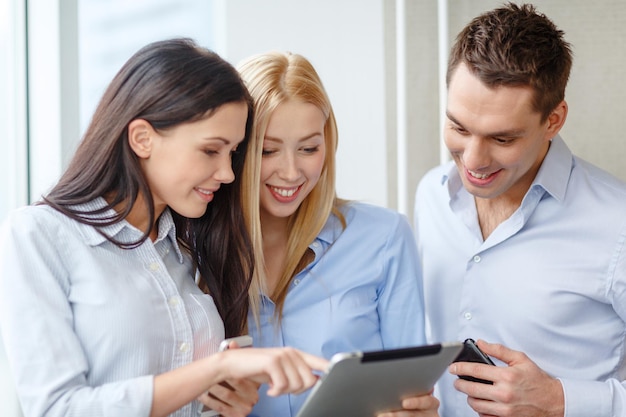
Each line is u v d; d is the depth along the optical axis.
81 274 1.34
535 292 1.69
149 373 1.35
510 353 1.57
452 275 1.82
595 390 1.56
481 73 1.49
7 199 2.49
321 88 1.60
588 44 2.42
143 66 1.37
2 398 2.27
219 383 1.37
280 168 1.57
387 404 1.32
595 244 1.66
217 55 1.42
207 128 1.34
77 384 1.29
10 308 1.29
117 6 2.70
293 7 2.64
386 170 2.64
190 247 1.56
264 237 1.70
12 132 2.48
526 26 1.52
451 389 1.83
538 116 1.52
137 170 1.37
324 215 1.68
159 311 1.38
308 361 1.23
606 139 2.43
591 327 1.68
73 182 1.39
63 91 2.49
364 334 1.69
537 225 1.72
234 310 1.58
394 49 2.61
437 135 2.58
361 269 1.70
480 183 1.60
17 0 2.46
